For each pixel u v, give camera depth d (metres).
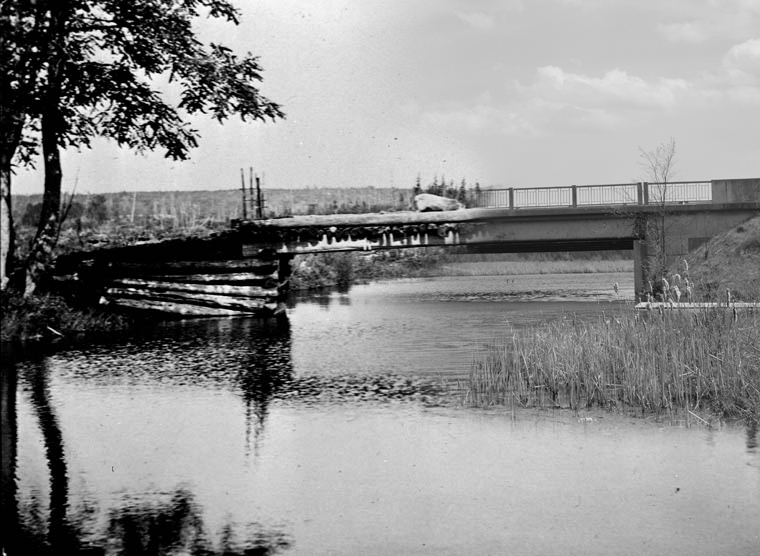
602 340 14.74
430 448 10.24
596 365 13.80
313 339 22.55
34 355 19.84
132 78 29.94
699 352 13.25
